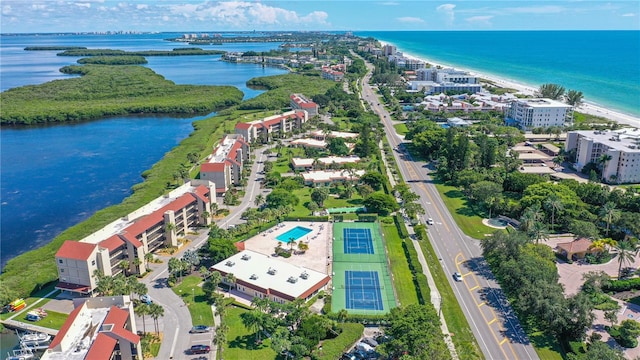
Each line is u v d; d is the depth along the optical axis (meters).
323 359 148.62
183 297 188.50
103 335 135.62
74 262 184.88
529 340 161.75
